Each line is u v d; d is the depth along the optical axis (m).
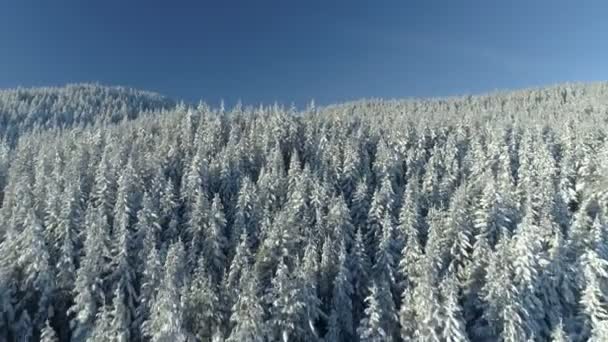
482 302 38.53
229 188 55.72
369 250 46.25
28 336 37.41
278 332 35.28
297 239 43.53
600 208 51.88
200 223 44.75
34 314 38.78
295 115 84.44
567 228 47.56
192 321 35.62
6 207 50.19
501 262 37.69
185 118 81.88
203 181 54.91
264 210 48.03
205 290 35.91
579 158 61.91
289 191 52.72
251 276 36.16
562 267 40.09
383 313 36.91
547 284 38.88
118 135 77.88
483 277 39.62
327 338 37.06
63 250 40.25
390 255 41.78
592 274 39.28
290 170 55.38
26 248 39.41
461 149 72.38
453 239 42.78
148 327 34.47
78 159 61.09
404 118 83.75
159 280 37.44
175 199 51.50
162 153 63.69
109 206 48.56
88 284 37.38
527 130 72.50
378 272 41.84
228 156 60.75
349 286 39.22
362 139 72.56
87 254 38.72
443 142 74.12
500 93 160.88
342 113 96.50
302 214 48.03
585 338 36.84
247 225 47.25
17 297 39.03
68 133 91.50
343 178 58.81
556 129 76.81
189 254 41.56
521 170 57.81
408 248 40.75
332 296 39.84
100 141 73.94
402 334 36.25
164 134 74.25
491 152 65.56
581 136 67.31
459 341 33.41
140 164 57.06
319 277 40.31
